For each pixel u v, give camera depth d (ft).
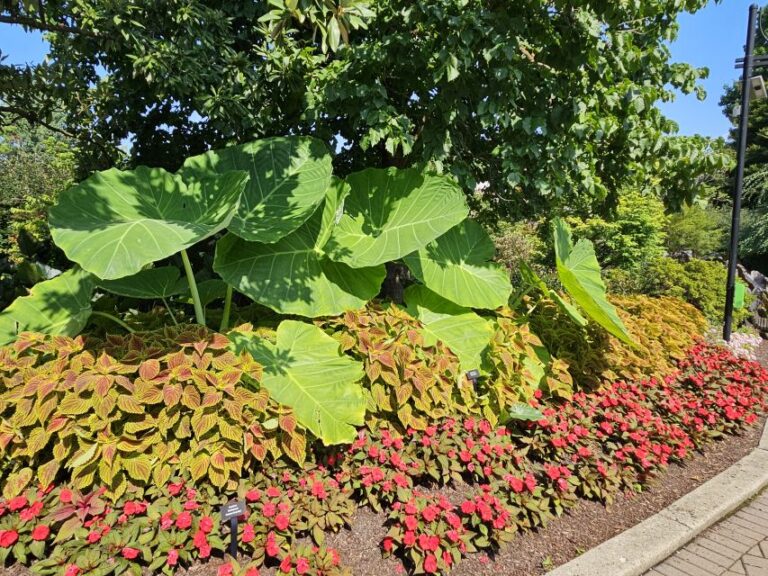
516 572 6.53
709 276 24.82
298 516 6.30
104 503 5.81
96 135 14.84
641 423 10.09
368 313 9.61
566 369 10.36
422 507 6.77
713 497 8.77
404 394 7.98
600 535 7.57
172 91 12.22
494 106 10.18
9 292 11.07
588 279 13.24
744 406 12.25
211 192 9.14
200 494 6.26
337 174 15.65
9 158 39.68
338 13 6.97
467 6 9.71
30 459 6.14
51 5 11.07
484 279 12.12
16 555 5.38
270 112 13.10
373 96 10.51
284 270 9.69
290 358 8.41
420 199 11.05
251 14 13.17
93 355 7.06
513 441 9.32
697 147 13.04
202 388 6.38
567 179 12.17
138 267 6.42
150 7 11.19
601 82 12.05
